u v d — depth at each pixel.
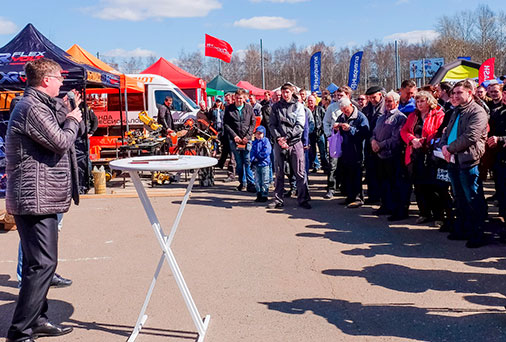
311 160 12.55
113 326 3.87
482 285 4.49
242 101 9.77
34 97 3.47
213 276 4.92
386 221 7.04
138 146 10.59
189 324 3.87
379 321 3.82
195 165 3.26
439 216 6.59
